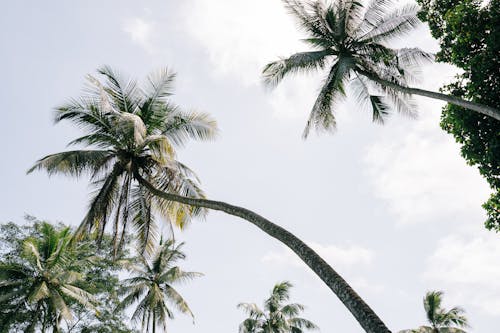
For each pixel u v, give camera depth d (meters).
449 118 11.04
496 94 10.07
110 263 23.42
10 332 20.09
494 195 10.19
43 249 18.95
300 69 14.21
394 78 13.64
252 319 28.55
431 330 26.91
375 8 13.54
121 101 12.80
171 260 24.91
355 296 5.57
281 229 7.68
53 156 12.52
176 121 12.93
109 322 22.70
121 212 13.22
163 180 12.70
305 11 14.11
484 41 10.02
